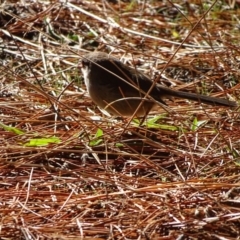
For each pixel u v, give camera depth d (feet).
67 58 45.44
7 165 32.53
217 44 47.19
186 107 39.06
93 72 37.68
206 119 37.63
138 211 28.43
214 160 33.01
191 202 28.86
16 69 44.32
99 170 32.71
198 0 52.95
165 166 33.27
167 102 40.47
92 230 27.12
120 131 35.91
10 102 39.17
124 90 37.24
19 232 26.99
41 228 27.20
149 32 50.08
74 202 29.14
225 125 36.47
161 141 35.68
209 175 31.81
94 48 47.60
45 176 31.78
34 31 49.14
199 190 29.32
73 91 41.57
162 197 29.35
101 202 29.12
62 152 33.99
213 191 29.86
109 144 34.42
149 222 27.37
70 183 31.19
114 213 28.60
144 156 33.81
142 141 34.94
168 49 47.06
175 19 51.16
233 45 45.29
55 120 36.65
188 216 27.84
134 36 48.80
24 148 33.73
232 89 39.65
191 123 36.94
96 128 36.06
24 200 29.63
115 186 30.55
